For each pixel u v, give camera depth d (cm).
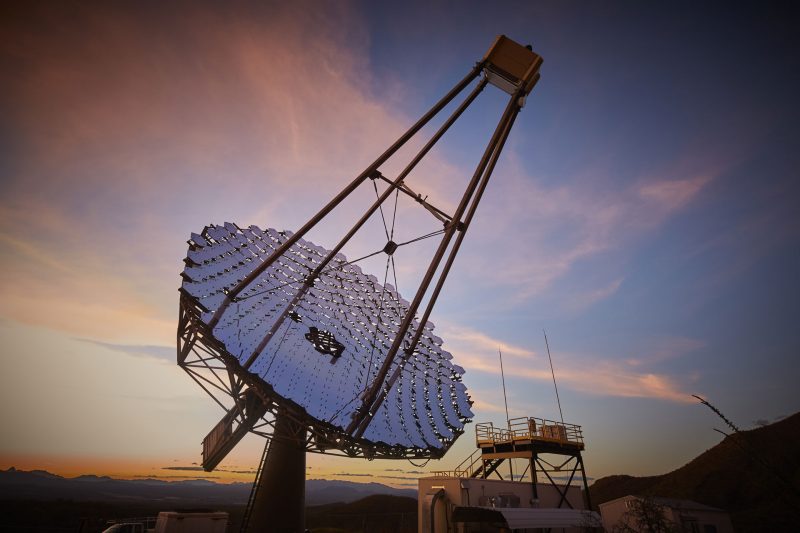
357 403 2283
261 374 2014
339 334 2719
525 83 2077
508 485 3388
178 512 2361
